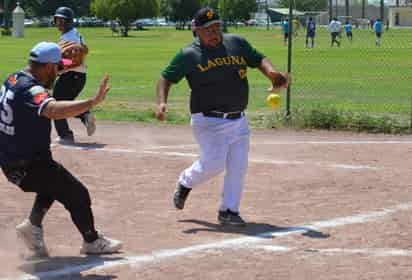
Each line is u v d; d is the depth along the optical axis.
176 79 12.34
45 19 171.62
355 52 62.78
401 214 13.40
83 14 173.88
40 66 10.22
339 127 23.69
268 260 10.79
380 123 23.41
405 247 11.41
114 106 29.31
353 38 83.25
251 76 42.69
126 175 16.91
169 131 23.44
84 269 10.40
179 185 13.06
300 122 23.89
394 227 12.53
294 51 61.84
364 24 102.12
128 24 122.19
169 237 12.08
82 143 21.09
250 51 12.49
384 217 13.20
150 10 121.56
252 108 28.27
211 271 10.29
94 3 127.06
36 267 10.52
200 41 12.34
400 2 107.38
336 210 13.73
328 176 16.62
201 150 12.66
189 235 12.20
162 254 11.09
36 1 169.62
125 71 46.56
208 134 12.51
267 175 16.77
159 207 14.12
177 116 26.44
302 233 12.25
